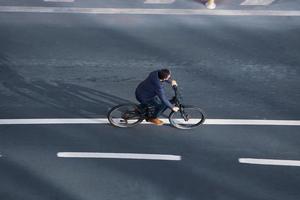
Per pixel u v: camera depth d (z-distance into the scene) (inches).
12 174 1214.3
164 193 1170.0
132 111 1307.8
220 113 1387.8
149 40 1665.8
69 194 1166.3
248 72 1523.1
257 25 1740.9
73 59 1577.3
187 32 1704.0
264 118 1370.6
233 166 1234.0
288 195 1161.4
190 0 1882.4
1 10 1815.9
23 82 1488.7
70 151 1277.1
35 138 1314.0
